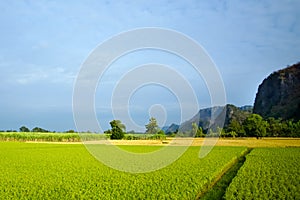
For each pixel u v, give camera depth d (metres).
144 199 19.56
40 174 29.80
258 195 20.09
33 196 20.48
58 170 32.62
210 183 26.44
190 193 21.02
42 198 19.92
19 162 39.78
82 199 19.78
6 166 35.84
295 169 31.00
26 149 60.47
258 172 28.88
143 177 27.92
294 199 19.25
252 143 79.50
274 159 40.53
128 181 25.94
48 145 71.56
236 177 26.11
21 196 20.39
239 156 48.38
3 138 87.06
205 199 21.17
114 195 20.72
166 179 26.64
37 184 24.64
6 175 29.20
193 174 28.81
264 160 39.25
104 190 22.12
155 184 24.41
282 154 48.50
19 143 78.31
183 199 19.62
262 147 66.81
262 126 95.56
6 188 22.81
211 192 23.44
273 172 28.91
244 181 24.39
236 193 20.41
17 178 27.47
